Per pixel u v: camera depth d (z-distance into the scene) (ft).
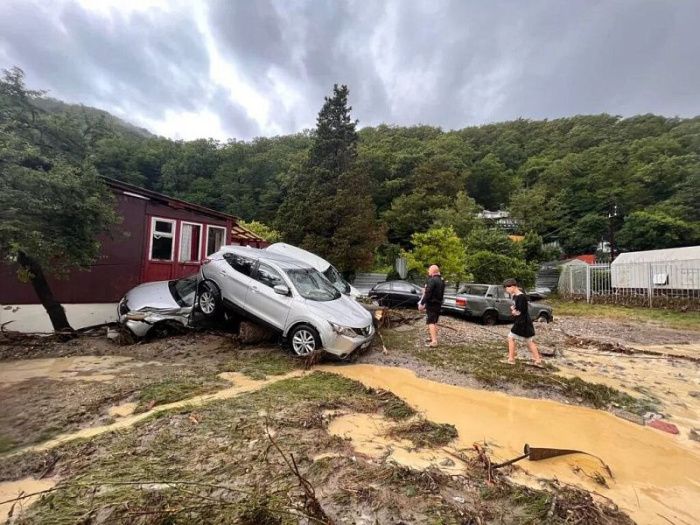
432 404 16.30
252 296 23.43
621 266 69.56
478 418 15.06
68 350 21.88
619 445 13.28
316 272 27.04
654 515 9.27
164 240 36.99
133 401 14.48
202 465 9.62
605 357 27.35
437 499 8.87
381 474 9.75
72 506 7.79
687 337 39.24
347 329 21.38
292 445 11.08
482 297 42.29
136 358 20.86
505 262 81.51
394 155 165.78
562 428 14.56
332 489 8.96
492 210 183.93
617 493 10.23
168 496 8.14
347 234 77.41
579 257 130.72
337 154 92.89
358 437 12.44
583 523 8.43
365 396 16.24
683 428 15.08
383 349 25.14
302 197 86.07
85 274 30.60
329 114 95.71
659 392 19.61
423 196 133.28
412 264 79.66
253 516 7.54
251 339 23.84
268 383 17.37
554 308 63.77
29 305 27.63
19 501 8.04
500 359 24.18
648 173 143.54
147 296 25.25
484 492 9.44
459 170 171.83
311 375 18.93
